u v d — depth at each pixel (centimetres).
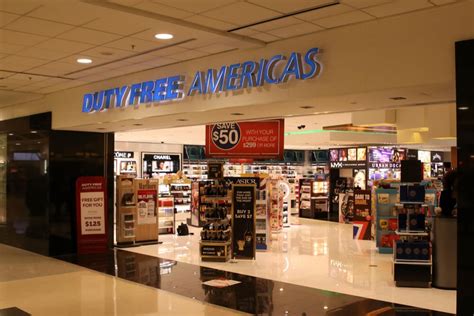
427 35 487
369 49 531
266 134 1098
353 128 1684
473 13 456
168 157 2659
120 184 1145
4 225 1237
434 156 2255
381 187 1146
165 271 859
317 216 1891
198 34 586
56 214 1042
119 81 873
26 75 856
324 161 3102
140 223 1174
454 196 741
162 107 780
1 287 747
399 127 1223
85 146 1087
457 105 457
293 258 991
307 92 585
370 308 623
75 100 980
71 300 669
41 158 1067
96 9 497
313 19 530
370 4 478
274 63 618
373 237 1252
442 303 648
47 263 945
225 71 681
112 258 991
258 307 629
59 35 598
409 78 499
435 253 741
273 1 475
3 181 1259
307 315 594
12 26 559
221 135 1123
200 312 609
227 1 478
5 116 1253
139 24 548
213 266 903
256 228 1084
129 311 615
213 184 977
